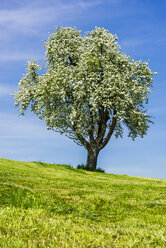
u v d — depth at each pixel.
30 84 32.94
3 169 18.62
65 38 30.45
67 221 6.92
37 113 30.64
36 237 5.68
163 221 8.11
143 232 6.50
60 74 28.16
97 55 27.98
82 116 27.56
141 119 28.33
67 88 28.27
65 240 5.64
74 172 24.66
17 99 31.88
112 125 29.38
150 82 28.44
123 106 26.61
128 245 5.66
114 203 10.29
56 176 18.55
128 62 27.94
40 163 26.92
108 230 6.59
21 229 5.96
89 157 30.05
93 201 10.11
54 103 29.69
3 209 7.16
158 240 5.96
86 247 5.45
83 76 27.41
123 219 8.30
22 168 21.11
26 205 7.89
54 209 7.95
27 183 12.76
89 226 6.92
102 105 27.64
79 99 28.39
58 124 29.44
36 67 33.03
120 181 20.62
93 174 25.62
